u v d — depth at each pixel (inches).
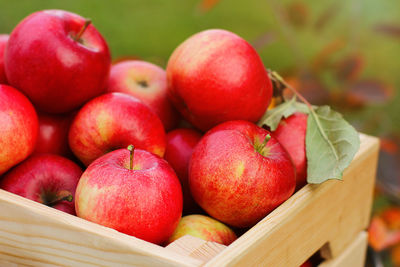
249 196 28.7
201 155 29.3
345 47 42.8
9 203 27.7
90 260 27.1
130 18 70.6
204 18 70.6
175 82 31.2
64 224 27.0
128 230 27.4
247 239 27.2
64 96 30.3
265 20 68.5
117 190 27.3
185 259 26.2
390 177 40.1
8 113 28.8
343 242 32.2
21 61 29.8
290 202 28.9
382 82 39.9
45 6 71.0
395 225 38.7
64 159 30.1
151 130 30.2
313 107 31.9
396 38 42.5
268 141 29.9
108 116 29.8
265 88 31.2
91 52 30.4
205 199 29.3
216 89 30.6
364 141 32.5
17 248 28.1
